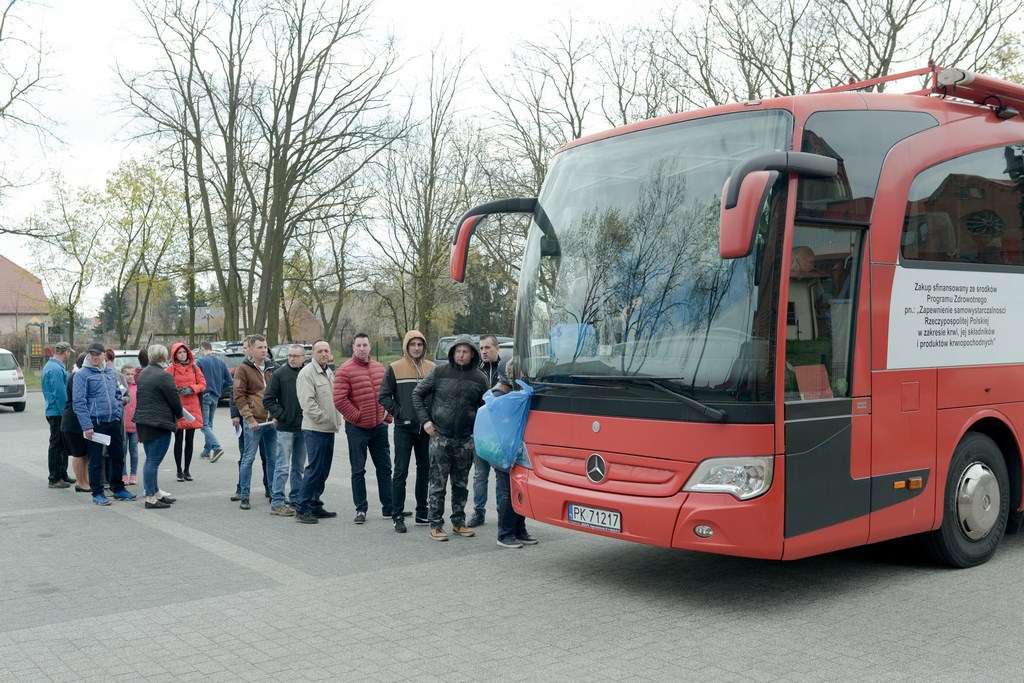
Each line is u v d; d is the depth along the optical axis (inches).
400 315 1856.5
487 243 1310.3
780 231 229.0
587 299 263.0
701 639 217.8
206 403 588.4
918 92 295.4
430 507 339.0
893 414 255.1
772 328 227.6
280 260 1337.4
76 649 213.9
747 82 964.6
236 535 347.3
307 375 370.3
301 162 1235.2
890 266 255.4
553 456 267.6
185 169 1312.7
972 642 212.5
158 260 1843.0
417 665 200.8
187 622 235.0
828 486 239.0
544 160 1262.3
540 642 216.5
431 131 1528.1
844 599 251.6
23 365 1907.0
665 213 251.4
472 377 339.9
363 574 284.4
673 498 234.1
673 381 236.7
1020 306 295.1
